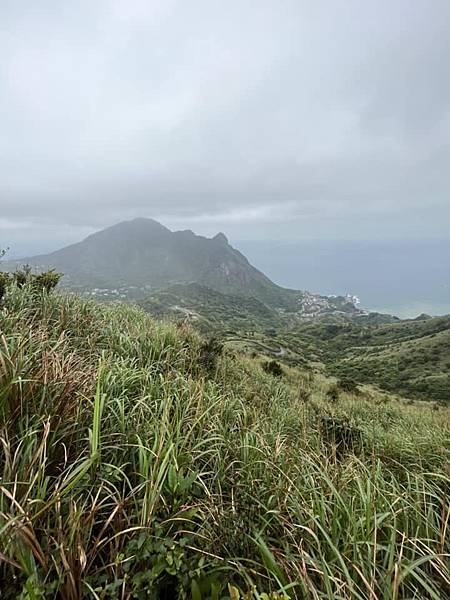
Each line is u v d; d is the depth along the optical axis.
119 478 2.07
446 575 1.76
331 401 10.96
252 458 2.88
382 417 9.06
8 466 1.75
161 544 1.59
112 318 6.25
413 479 3.37
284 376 13.27
